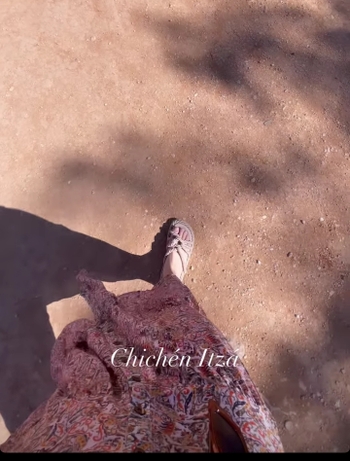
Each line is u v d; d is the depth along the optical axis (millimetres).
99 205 2047
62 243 1997
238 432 974
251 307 1970
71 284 1970
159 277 2018
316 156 2146
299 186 2104
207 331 1318
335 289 1996
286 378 1897
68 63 2193
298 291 1989
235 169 2109
